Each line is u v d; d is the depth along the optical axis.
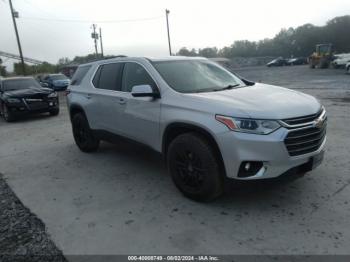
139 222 3.52
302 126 3.35
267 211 3.58
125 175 4.96
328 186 4.07
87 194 4.35
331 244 2.94
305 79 23.28
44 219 3.74
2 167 5.88
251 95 3.80
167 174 4.89
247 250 2.93
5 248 3.21
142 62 4.64
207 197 3.69
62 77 27.91
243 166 3.32
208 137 3.50
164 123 4.02
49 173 5.32
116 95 4.93
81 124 6.13
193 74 4.52
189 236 3.20
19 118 12.36
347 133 6.48
